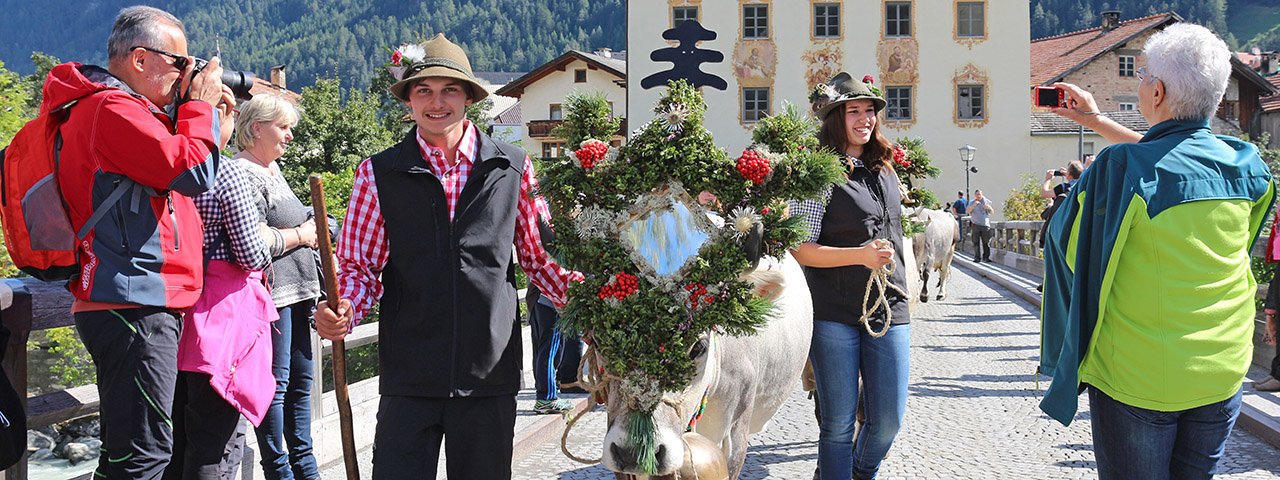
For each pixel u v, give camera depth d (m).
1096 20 183.62
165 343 3.34
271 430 4.60
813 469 5.98
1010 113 40.59
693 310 3.41
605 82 49.66
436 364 3.47
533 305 7.13
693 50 7.73
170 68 3.40
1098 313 3.24
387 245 3.59
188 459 3.71
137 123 3.19
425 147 3.56
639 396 3.33
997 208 40.75
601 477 5.82
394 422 3.50
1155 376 3.17
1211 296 3.17
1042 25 185.00
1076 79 49.00
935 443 6.58
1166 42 3.27
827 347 4.51
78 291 3.29
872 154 4.66
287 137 4.78
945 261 15.88
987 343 11.09
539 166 3.69
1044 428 6.97
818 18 40.06
